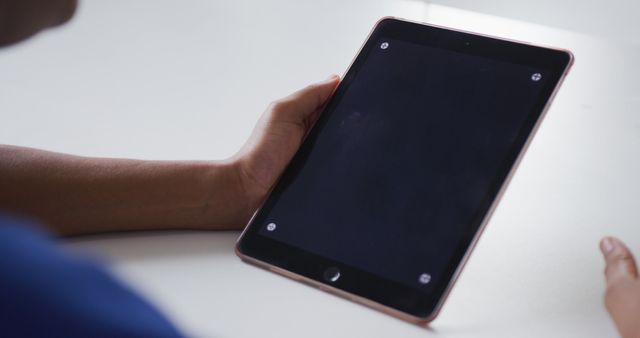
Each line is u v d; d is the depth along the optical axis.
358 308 1.02
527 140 1.06
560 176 1.17
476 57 1.11
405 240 1.04
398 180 1.08
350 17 1.42
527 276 1.05
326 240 1.06
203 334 0.96
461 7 1.96
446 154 1.07
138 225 1.10
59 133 1.21
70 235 1.10
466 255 1.02
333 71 1.32
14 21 0.95
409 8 1.45
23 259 0.63
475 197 1.04
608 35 1.93
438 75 1.12
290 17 1.43
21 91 1.29
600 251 1.07
